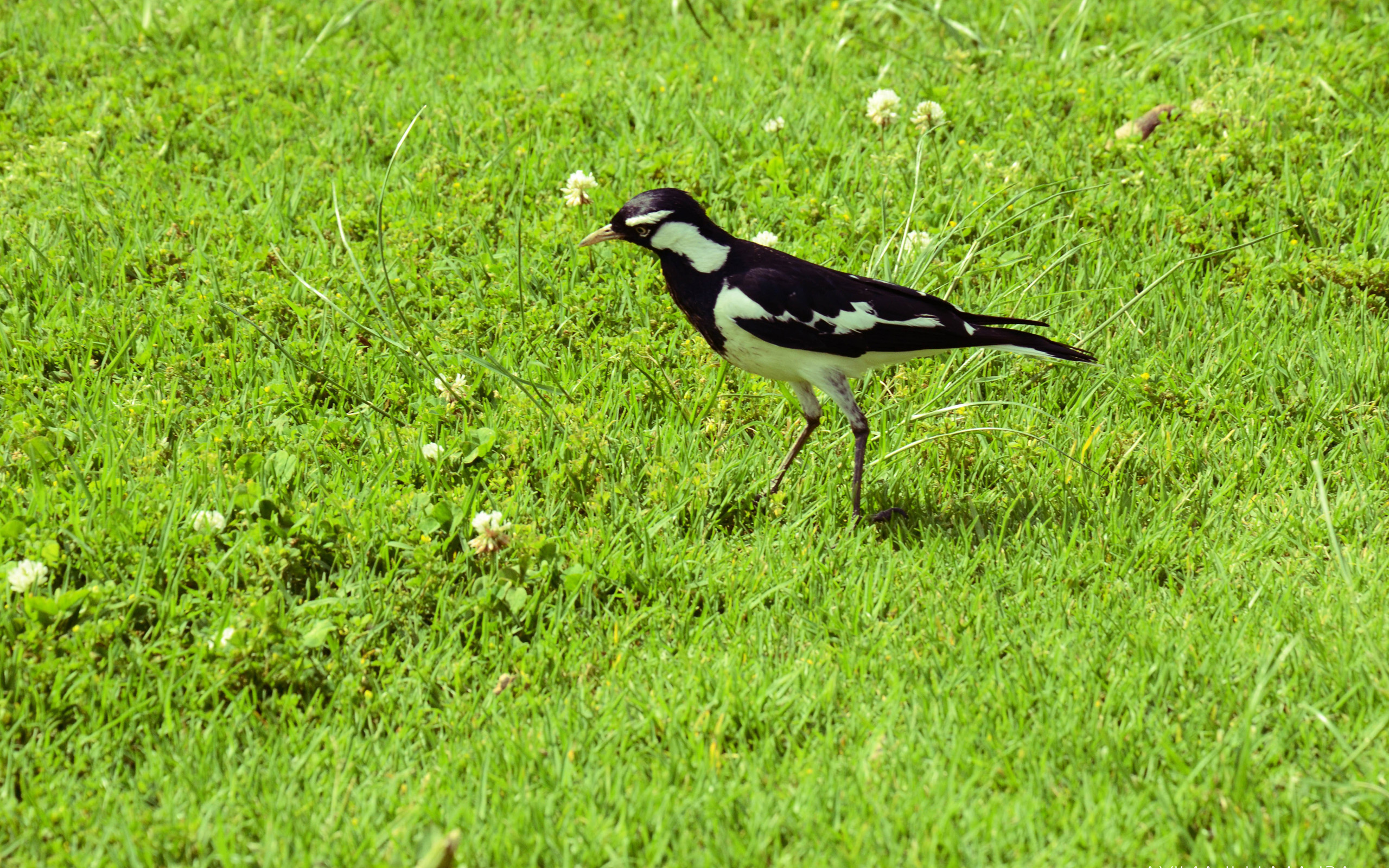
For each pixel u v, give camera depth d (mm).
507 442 9203
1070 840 5926
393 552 8133
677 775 6469
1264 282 11281
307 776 6488
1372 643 7152
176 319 10578
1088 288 11484
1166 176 12539
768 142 13477
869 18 16562
